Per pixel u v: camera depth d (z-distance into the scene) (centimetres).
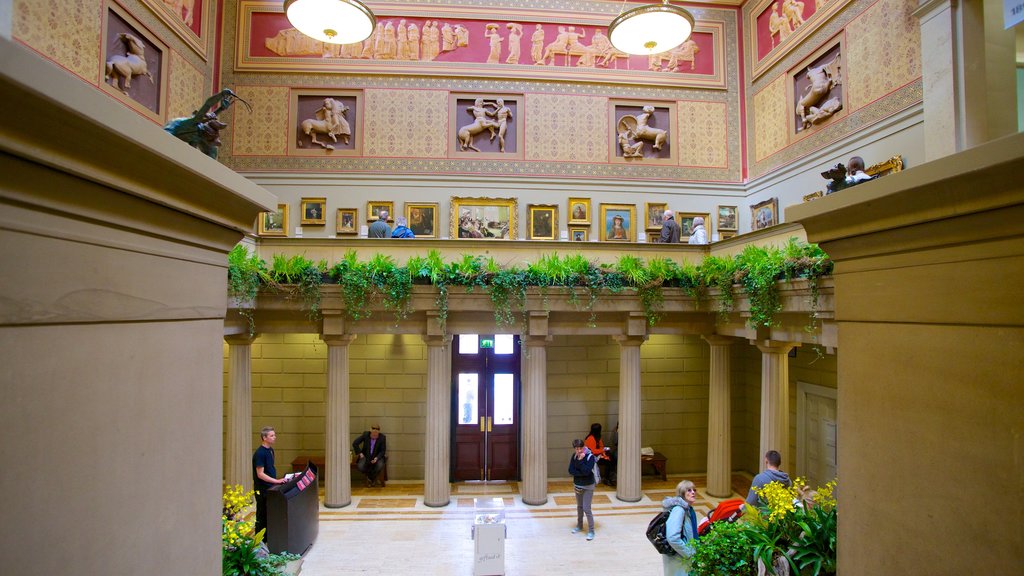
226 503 449
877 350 152
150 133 109
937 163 121
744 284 686
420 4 1075
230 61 1043
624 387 837
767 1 1039
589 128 1094
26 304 93
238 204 159
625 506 823
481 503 845
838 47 856
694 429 1051
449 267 756
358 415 977
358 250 802
